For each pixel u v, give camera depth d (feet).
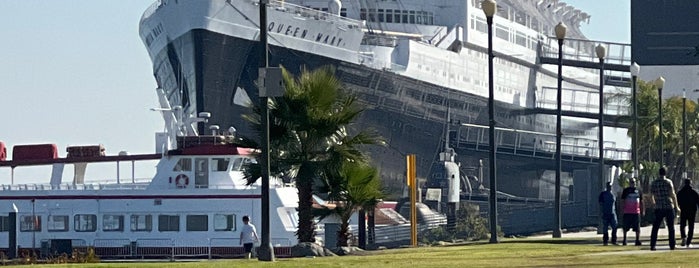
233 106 582.76
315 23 596.70
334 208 261.44
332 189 258.16
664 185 207.31
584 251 201.36
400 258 177.47
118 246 336.49
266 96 208.03
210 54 571.69
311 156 251.80
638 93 597.11
